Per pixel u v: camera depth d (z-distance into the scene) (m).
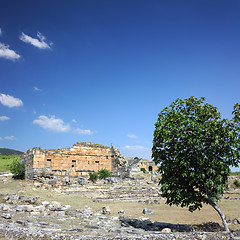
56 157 44.41
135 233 15.30
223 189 16.84
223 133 16.39
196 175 16.33
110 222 19.12
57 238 12.18
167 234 13.15
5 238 12.36
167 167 17.09
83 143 47.44
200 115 17.34
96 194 32.81
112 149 49.06
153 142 18.20
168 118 17.75
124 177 44.16
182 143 16.80
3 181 37.00
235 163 16.25
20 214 20.20
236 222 19.52
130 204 28.27
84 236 12.72
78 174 43.97
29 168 40.56
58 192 32.53
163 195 17.98
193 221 20.42
